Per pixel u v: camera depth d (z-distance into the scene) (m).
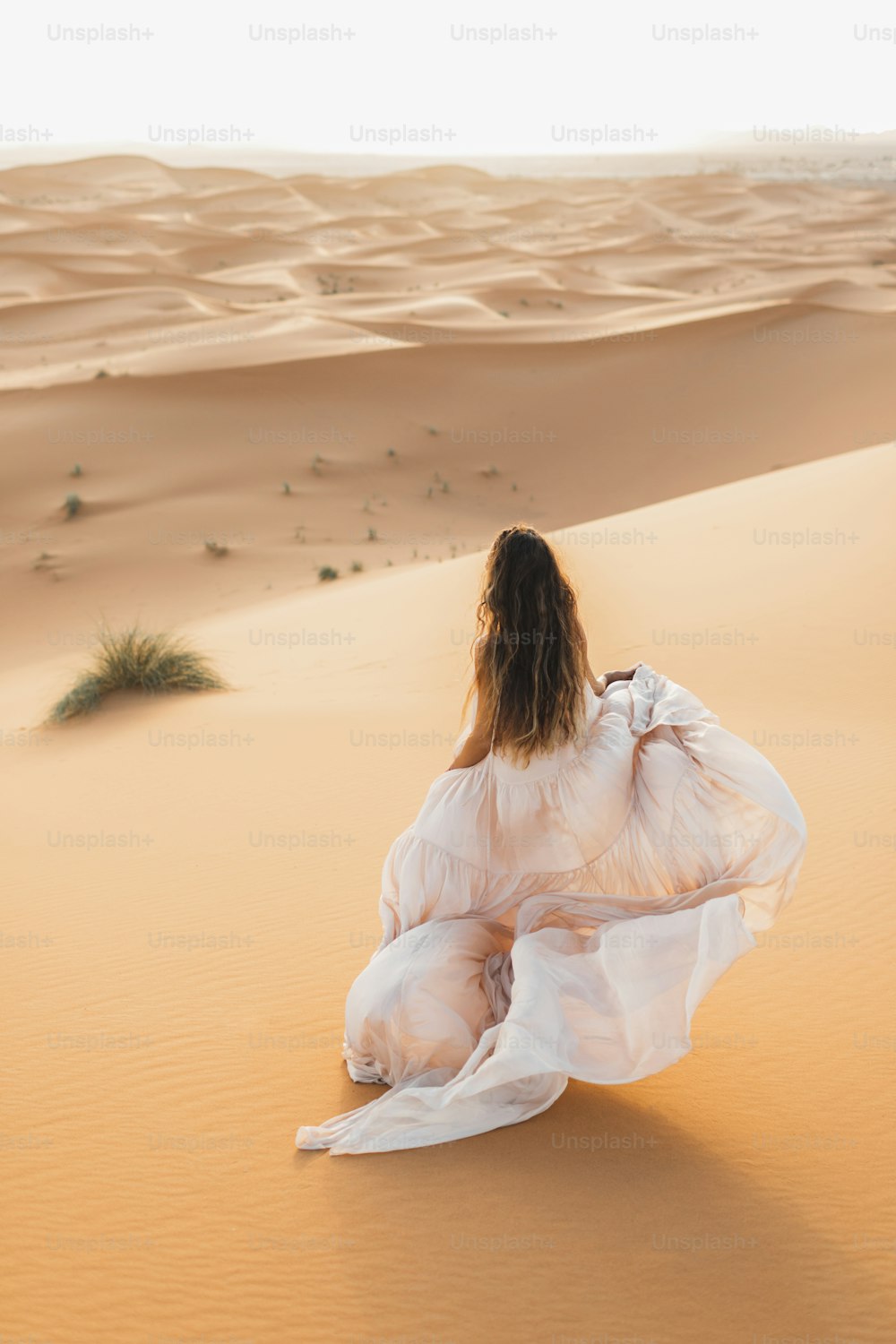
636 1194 3.56
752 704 10.38
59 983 5.45
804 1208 3.50
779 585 14.38
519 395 47.94
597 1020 3.78
